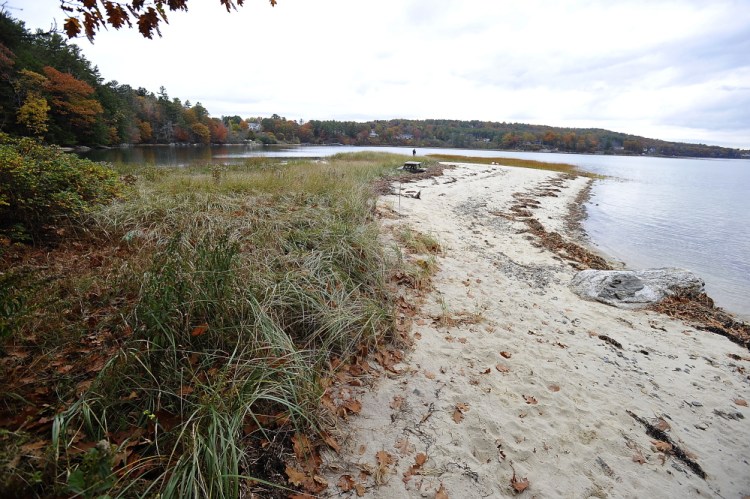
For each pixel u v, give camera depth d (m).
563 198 16.72
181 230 4.82
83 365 2.64
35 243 4.36
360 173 13.91
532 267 6.84
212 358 2.86
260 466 2.30
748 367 4.14
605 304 5.56
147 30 2.77
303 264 4.52
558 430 2.98
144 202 5.96
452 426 2.90
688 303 5.73
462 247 7.34
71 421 2.18
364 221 6.96
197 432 2.20
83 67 47.72
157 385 2.53
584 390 3.50
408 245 6.56
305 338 3.56
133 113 61.03
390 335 3.97
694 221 13.62
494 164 30.02
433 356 3.76
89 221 5.09
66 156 6.45
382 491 2.32
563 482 2.54
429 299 4.95
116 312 3.19
